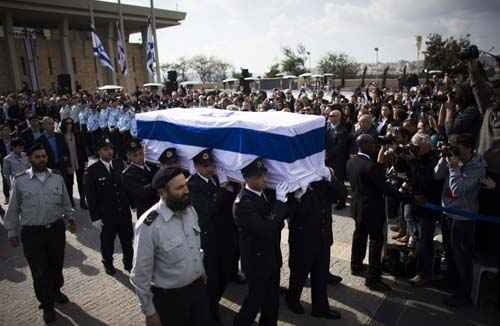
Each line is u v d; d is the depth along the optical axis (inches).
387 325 162.4
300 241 164.2
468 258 171.0
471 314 167.6
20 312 183.8
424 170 187.0
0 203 354.0
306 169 160.2
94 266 227.6
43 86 1572.3
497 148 179.2
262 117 171.6
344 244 241.3
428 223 186.5
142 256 115.0
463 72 258.2
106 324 171.3
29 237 173.3
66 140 323.6
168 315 121.8
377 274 188.1
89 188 207.9
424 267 190.9
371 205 184.2
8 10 1333.7
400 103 453.4
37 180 174.1
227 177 167.2
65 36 1521.9
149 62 970.1
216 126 170.2
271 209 148.8
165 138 193.9
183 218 122.5
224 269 170.9
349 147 307.3
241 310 148.9
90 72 1756.9
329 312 168.4
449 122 242.4
